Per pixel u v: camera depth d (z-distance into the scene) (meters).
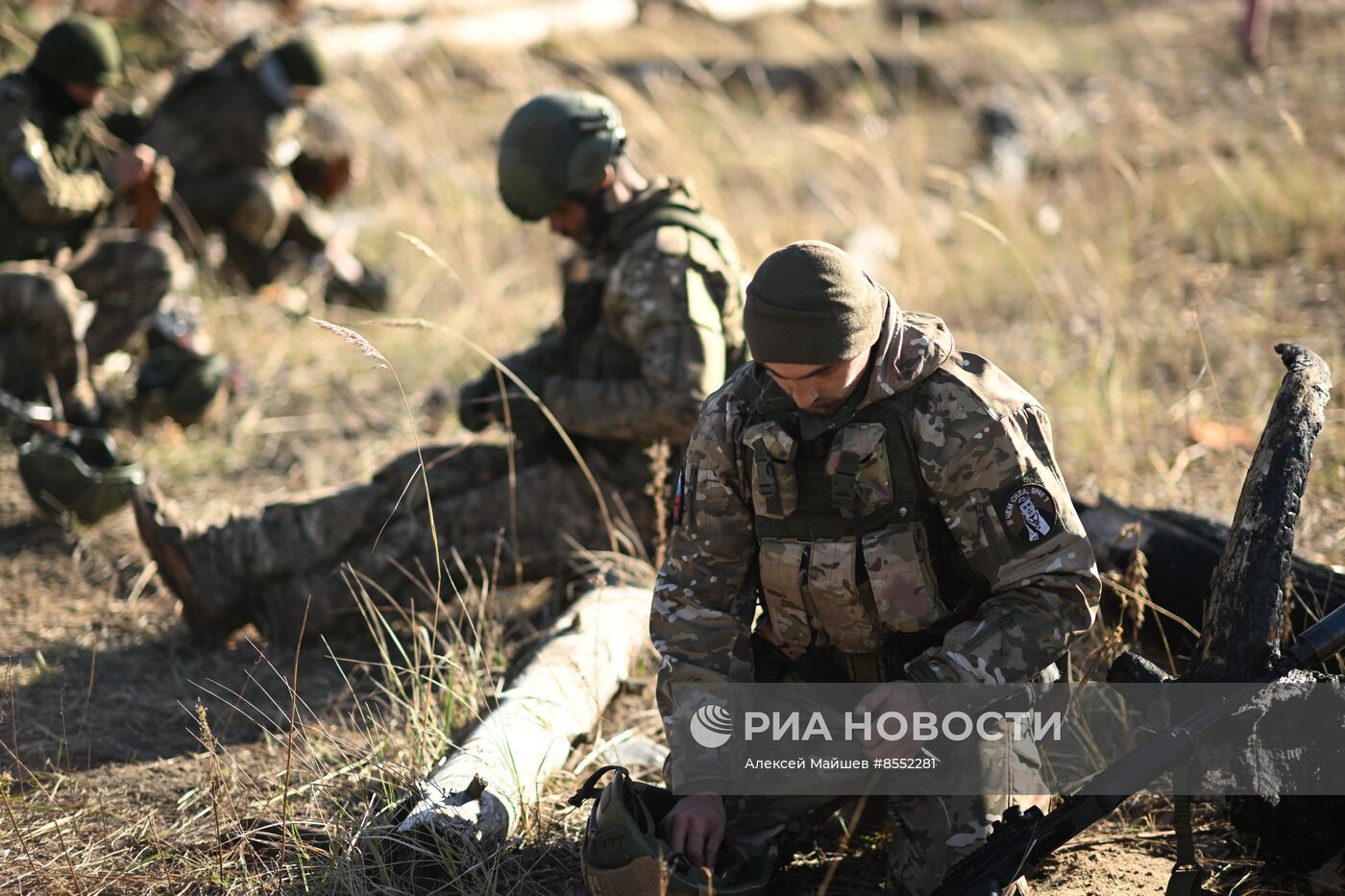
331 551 4.09
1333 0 13.13
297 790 3.27
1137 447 5.09
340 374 6.55
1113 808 2.43
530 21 13.73
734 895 2.52
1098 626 3.56
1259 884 2.77
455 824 2.89
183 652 4.20
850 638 2.69
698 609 2.73
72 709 3.81
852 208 8.66
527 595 4.46
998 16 16.50
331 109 7.82
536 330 6.88
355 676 4.00
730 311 3.87
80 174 5.65
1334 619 2.60
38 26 9.46
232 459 5.68
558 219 3.89
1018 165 9.45
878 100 12.21
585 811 3.19
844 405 2.53
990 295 7.08
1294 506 2.63
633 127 9.22
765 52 14.30
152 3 10.49
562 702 3.49
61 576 4.70
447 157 9.38
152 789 3.38
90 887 2.95
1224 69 11.25
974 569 2.58
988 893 2.39
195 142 6.93
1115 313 5.82
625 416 3.82
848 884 2.91
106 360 6.04
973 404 2.49
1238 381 5.62
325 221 7.58
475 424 4.21
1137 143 8.71
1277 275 6.77
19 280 5.48
